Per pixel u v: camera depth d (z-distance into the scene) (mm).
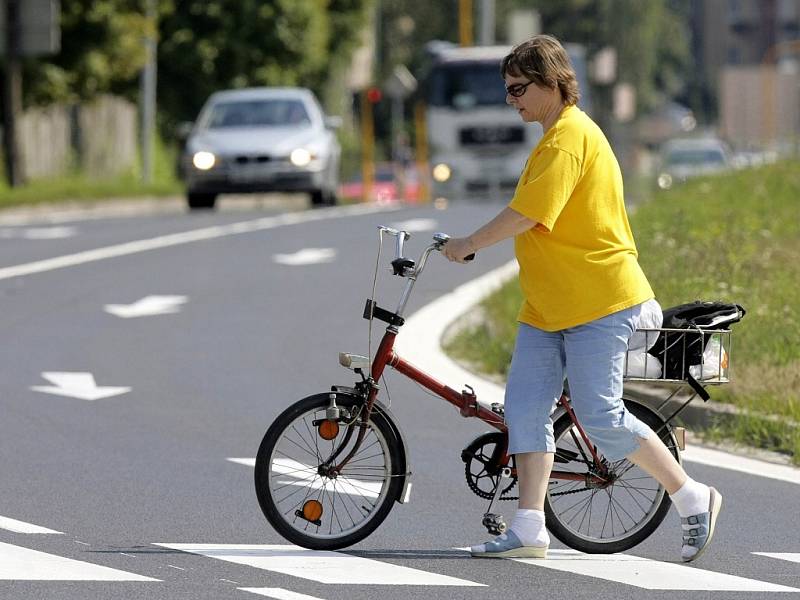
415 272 22812
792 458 29875
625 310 22000
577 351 22031
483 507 26250
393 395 36781
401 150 190375
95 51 120875
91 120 138125
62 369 40312
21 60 116812
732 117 186750
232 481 27984
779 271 47906
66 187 113375
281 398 36469
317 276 59375
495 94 115438
